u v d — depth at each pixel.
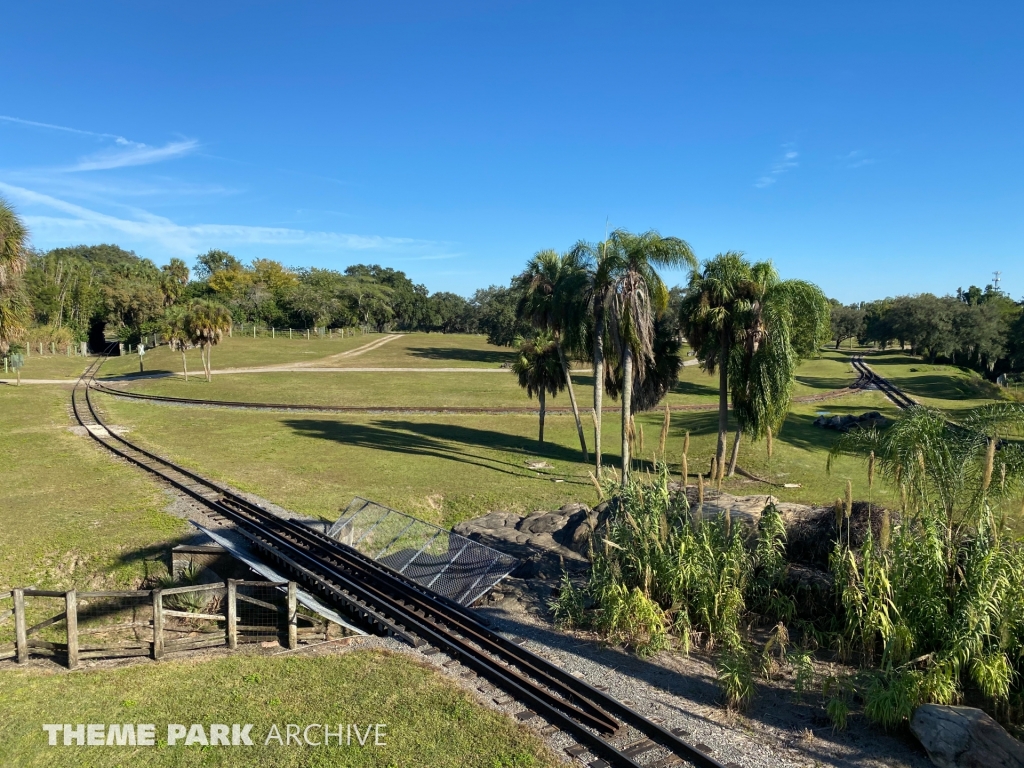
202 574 14.50
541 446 33.88
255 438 31.64
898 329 90.31
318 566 14.71
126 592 10.12
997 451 10.43
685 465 12.32
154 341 86.44
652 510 12.31
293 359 73.69
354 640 11.18
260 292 115.44
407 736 7.96
